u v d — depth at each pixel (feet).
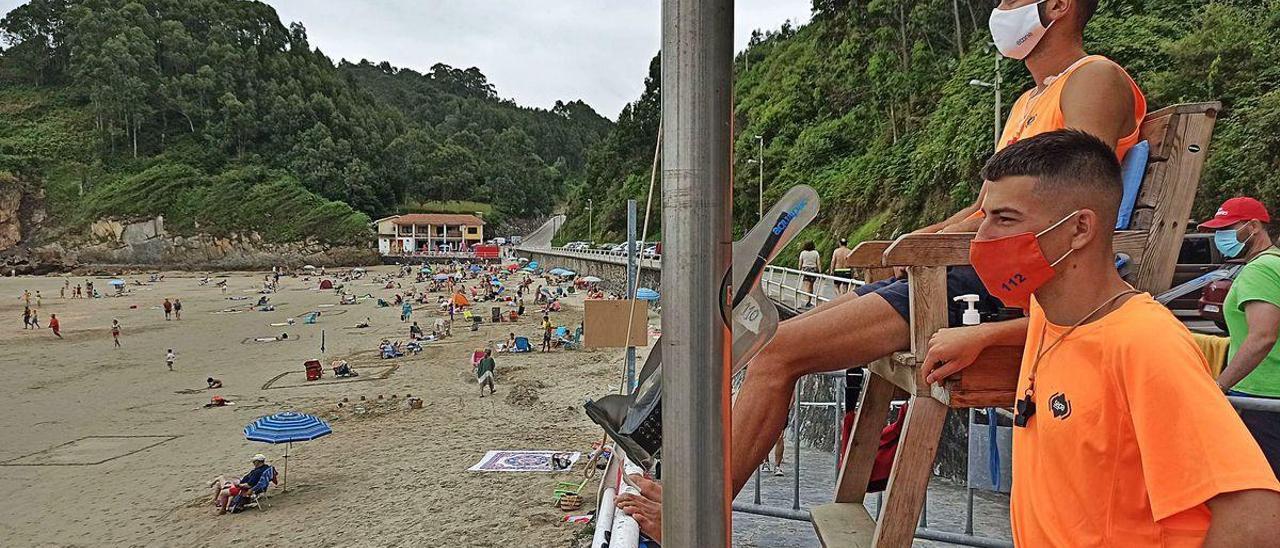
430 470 53.01
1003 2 8.14
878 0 165.89
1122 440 4.95
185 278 301.43
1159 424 4.58
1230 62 67.56
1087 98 7.03
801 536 13.39
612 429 7.41
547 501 45.24
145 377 96.53
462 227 422.00
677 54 4.12
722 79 4.11
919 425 7.02
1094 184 5.21
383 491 49.19
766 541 13.14
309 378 91.04
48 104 429.79
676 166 4.15
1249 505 4.17
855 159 156.76
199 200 376.27
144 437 67.05
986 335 6.47
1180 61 71.61
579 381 84.07
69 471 57.41
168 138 421.59
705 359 4.15
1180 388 4.54
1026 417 5.82
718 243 4.13
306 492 50.06
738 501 15.98
